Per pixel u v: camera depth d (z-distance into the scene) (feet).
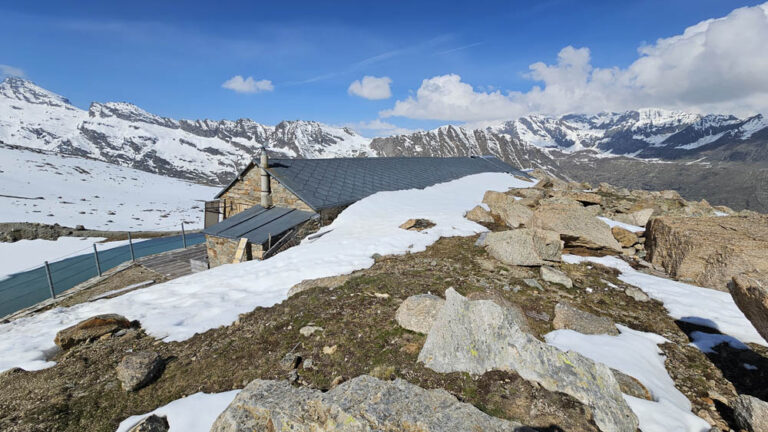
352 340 24.39
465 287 33.04
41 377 24.40
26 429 18.70
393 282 34.53
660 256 42.65
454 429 13.51
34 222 124.16
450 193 96.89
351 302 30.89
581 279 36.91
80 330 29.86
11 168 235.40
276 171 78.43
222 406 19.40
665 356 23.47
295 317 29.60
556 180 113.70
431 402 15.08
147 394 22.02
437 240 52.54
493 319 19.85
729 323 27.27
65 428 19.11
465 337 20.03
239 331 29.58
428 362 19.94
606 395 16.21
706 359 23.04
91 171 298.15
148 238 117.91
